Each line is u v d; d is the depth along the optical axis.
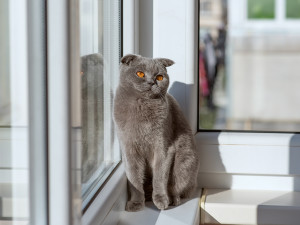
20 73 0.56
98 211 0.82
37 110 0.58
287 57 4.28
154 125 1.04
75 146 0.60
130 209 1.08
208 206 1.21
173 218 1.04
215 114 3.01
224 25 3.49
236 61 4.10
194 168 1.18
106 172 1.08
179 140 1.15
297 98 4.23
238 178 1.33
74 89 0.59
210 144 1.30
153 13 1.25
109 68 1.11
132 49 1.18
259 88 4.18
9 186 0.55
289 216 1.18
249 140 1.29
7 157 0.55
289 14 4.22
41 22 0.57
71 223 0.59
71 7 0.57
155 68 1.01
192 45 1.25
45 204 0.59
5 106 0.54
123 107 1.03
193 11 1.24
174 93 1.27
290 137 1.29
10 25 0.54
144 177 1.13
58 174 0.58
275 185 1.33
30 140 0.57
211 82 2.86
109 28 1.09
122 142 1.07
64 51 0.56
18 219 0.57
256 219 1.20
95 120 0.98
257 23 4.20
